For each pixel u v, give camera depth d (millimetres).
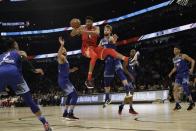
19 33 38219
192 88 17172
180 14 26875
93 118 8125
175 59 10344
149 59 28047
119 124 6211
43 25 38281
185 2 16812
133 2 31609
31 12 36969
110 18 34312
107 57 8508
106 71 8680
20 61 5492
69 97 8531
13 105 26500
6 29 38062
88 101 20859
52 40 38000
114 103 19078
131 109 8891
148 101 17859
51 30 37688
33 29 38250
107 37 8391
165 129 5156
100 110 12250
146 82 23766
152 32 30109
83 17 36625
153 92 17812
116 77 24422
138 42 30172
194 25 24094
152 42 29812
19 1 34906
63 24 37656
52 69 35844
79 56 35188
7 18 37750
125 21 31625
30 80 33188
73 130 5547
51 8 35938
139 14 29859
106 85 8844
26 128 6281
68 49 36781
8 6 35062
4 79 5246
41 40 38438
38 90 31062
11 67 5258
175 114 8461
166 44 28609
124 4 32594
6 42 5574
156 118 7293
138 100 18328
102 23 33531
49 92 28516
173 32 25984
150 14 29094
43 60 37906
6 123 7695
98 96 20328
